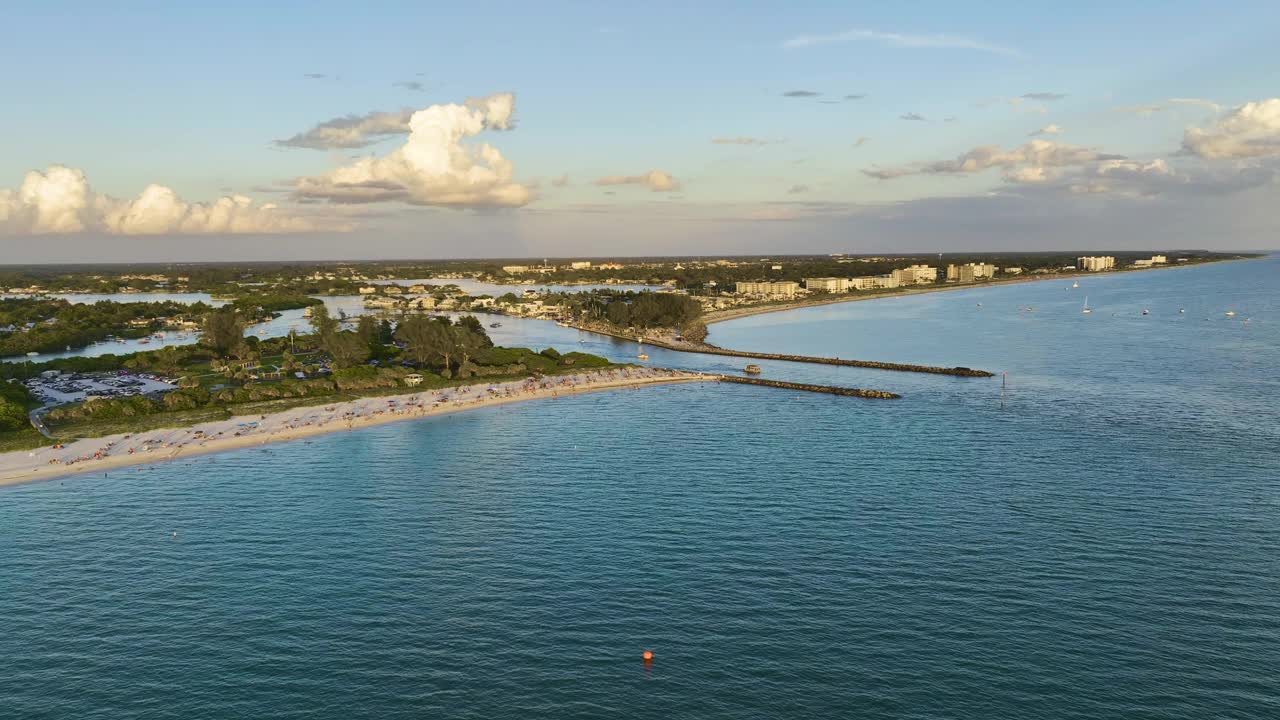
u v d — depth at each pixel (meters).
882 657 96.31
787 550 127.88
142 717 86.44
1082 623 103.62
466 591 114.69
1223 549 126.19
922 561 123.00
